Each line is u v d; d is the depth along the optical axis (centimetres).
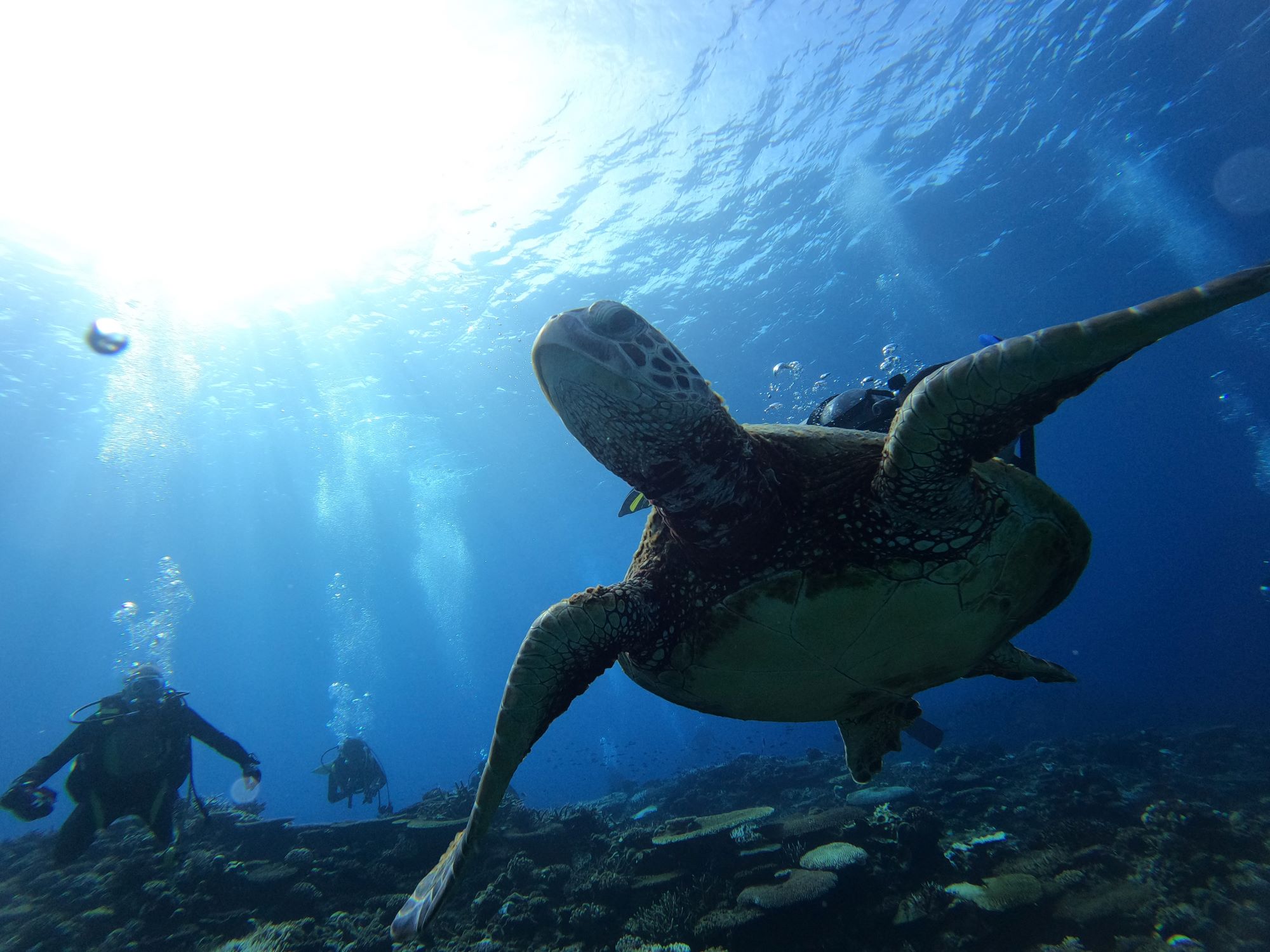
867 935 507
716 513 239
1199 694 2714
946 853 651
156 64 1243
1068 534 262
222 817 711
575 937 513
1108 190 2223
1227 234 2605
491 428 2839
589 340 223
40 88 1227
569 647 243
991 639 272
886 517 230
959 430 198
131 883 536
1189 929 497
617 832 784
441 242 1727
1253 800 845
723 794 1223
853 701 302
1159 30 1614
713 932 496
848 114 1712
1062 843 675
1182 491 7338
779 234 2070
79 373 1988
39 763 530
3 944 486
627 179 1695
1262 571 6034
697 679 274
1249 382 4216
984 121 1828
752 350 2666
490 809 249
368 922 518
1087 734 1912
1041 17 1540
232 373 2075
